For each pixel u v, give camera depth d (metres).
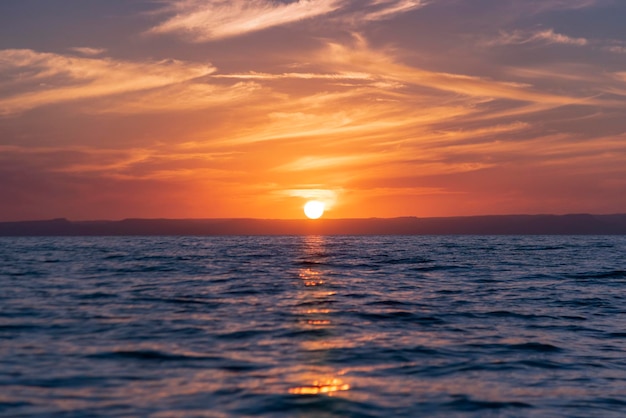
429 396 13.76
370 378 15.04
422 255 81.69
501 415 12.68
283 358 16.77
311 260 66.31
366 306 27.45
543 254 87.88
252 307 26.38
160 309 25.34
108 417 11.68
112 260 63.12
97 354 16.70
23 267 51.28
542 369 16.62
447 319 24.47
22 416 11.63
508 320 24.75
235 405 12.62
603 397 14.19
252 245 126.12
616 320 25.44
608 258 77.00
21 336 18.95
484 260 69.88
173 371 15.09
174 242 152.00
